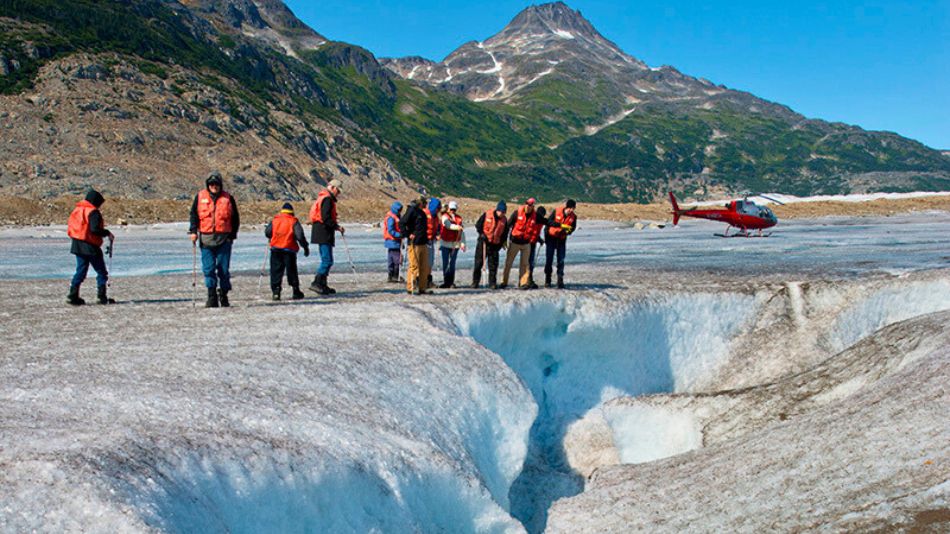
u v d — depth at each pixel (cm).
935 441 645
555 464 1079
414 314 995
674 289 1430
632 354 1321
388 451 591
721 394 1128
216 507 452
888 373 996
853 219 6138
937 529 529
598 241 3406
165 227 3978
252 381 648
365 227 4338
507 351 1162
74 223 1090
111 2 12688
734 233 3988
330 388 677
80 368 635
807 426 792
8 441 439
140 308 1070
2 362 653
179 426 512
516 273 1839
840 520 576
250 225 4272
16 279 1625
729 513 646
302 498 504
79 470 406
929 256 2192
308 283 1526
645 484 768
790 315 1455
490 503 657
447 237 1422
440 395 768
